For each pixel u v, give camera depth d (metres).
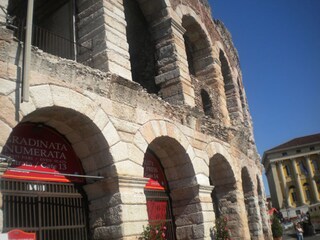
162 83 16.08
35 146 9.95
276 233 30.42
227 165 17.94
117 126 11.02
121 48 12.64
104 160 10.59
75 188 10.62
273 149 92.75
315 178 87.06
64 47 13.46
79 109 9.98
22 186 9.30
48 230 9.62
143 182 11.05
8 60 8.57
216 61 20.61
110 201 10.37
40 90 9.09
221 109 19.67
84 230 10.48
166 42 16.41
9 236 6.87
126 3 17.41
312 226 41.53
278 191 89.25
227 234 14.24
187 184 14.28
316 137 91.94
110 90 11.14
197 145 15.08
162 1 16.61
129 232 10.08
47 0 14.77
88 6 13.07
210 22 21.67
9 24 8.77
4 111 8.16
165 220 13.91
